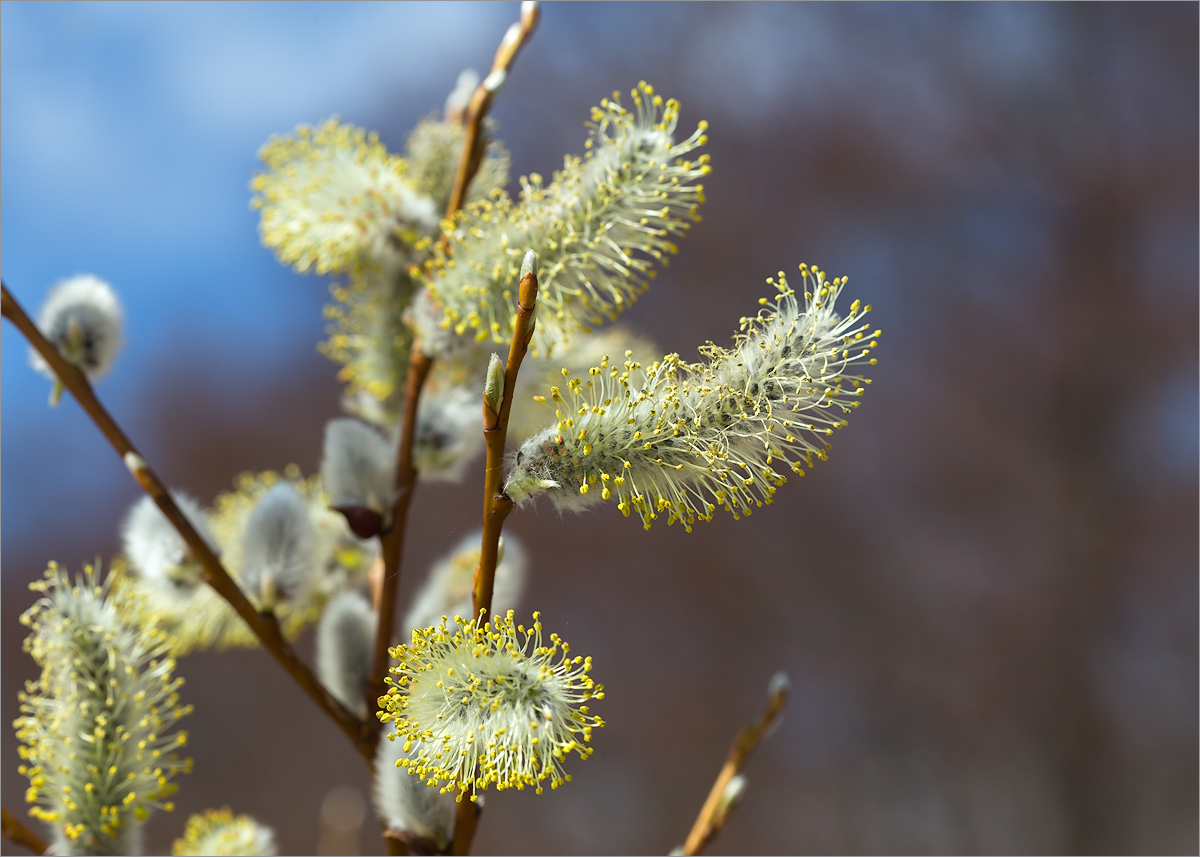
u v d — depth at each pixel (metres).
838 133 9.30
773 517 9.08
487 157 2.18
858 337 1.34
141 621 1.86
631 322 9.03
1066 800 8.61
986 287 9.41
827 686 9.17
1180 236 9.16
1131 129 9.18
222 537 2.12
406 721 1.27
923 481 9.21
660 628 9.17
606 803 8.96
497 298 1.69
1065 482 9.04
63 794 1.60
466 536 2.01
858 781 9.00
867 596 9.08
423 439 1.90
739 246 9.23
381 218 2.00
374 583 2.05
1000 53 9.37
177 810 8.89
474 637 1.29
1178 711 8.53
